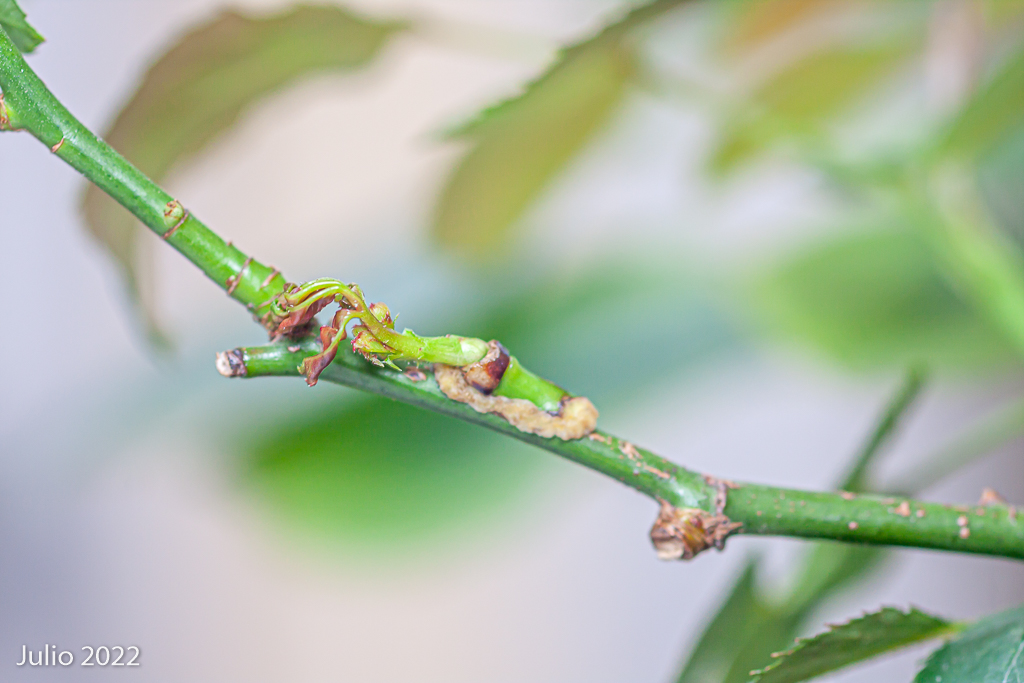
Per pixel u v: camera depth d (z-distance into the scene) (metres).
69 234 0.88
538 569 1.04
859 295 0.57
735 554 1.03
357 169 0.93
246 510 0.54
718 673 0.38
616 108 0.43
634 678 1.04
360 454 0.54
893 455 0.94
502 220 0.49
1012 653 0.33
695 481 0.33
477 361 0.32
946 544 0.33
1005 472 0.89
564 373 0.59
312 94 0.70
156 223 0.31
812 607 0.38
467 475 0.53
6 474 0.81
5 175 0.86
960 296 0.55
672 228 0.67
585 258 0.65
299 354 0.32
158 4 0.83
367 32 0.38
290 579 0.53
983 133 0.41
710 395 0.68
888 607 0.33
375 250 0.70
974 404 0.92
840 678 0.95
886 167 0.42
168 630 0.94
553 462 0.54
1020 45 0.40
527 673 1.03
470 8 0.87
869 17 0.49
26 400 0.88
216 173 0.86
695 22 0.50
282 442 0.55
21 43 0.32
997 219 0.56
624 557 1.05
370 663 1.01
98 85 0.82
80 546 0.88
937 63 0.45
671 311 0.61
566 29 0.76
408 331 0.32
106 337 0.89
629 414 0.57
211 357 0.60
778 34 0.50
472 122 0.38
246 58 0.37
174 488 0.85
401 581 0.52
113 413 0.60
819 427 1.01
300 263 0.84
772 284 0.60
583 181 0.67
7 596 0.84
